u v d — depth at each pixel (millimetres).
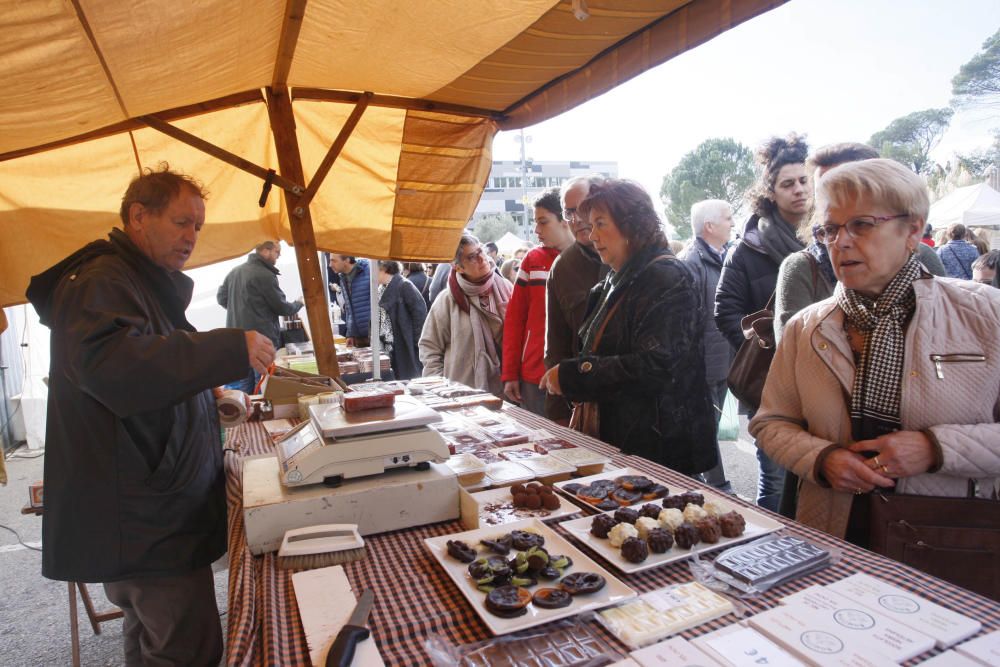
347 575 1380
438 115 3516
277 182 3062
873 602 1156
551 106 3121
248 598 1280
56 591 3775
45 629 3344
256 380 6953
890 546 1495
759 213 3160
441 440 1737
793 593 1233
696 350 2334
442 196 3695
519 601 1168
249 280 6738
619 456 2164
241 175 3740
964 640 1044
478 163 3611
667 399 2289
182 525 1881
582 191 3000
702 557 1412
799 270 2312
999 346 1529
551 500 1718
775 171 3020
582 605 1181
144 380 1584
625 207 2307
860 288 1635
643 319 2205
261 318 6828
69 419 1771
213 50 1972
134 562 1812
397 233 3816
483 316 4359
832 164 2236
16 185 3094
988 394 1548
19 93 1587
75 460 1770
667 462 2314
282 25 2129
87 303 1652
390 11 2062
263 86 3041
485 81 2977
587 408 2551
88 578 1800
